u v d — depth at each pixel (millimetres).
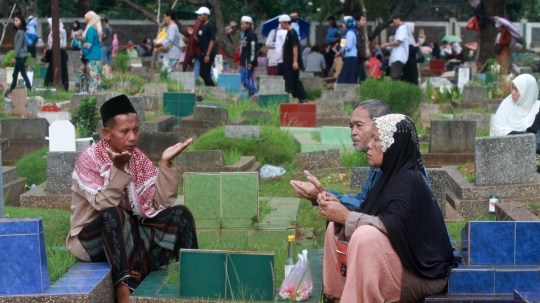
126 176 5395
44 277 4910
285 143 10273
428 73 27906
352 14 28781
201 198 6582
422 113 14281
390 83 12703
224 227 6602
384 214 4695
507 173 7809
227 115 11703
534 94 9586
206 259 5012
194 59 17578
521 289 4672
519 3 39219
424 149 10461
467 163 9594
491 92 16500
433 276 4738
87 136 9969
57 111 13133
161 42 18109
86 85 16188
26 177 9242
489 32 25844
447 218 7227
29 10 34062
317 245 6652
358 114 5801
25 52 16812
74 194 5625
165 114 12703
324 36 35406
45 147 10266
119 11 37562
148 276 5523
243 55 17594
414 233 4684
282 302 4961
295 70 16125
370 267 4547
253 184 6555
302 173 9344
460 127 9703
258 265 4984
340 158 9672
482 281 4781
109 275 5289
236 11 30969
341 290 5125
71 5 36281
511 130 9594
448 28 38219
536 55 34781
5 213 6797
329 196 5051
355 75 17812
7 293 4832
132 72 23125
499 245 4914
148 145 9531
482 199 7746
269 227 6621
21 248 4816
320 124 12641
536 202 7723
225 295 5023
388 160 4867
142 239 5676
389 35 36562
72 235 5566
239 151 10055
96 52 15867
